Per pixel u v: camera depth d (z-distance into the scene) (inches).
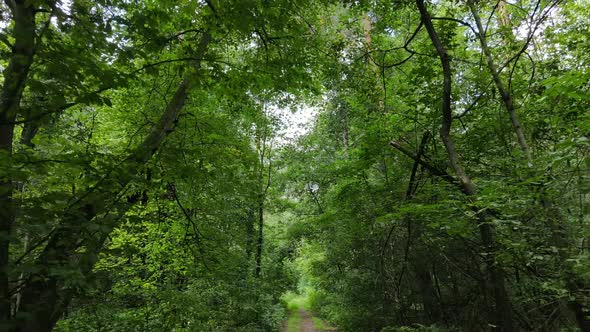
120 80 139.9
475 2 209.3
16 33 114.3
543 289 186.5
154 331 297.9
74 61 126.5
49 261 108.2
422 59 259.4
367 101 319.3
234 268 441.1
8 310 117.1
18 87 121.6
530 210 165.6
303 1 236.5
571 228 166.6
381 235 378.6
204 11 196.9
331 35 360.8
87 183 143.0
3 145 132.8
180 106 232.7
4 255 120.3
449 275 356.5
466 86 276.7
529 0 235.1
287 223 653.3
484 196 158.4
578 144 130.6
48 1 126.2
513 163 203.8
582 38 227.8
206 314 366.0
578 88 152.0
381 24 307.9
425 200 268.7
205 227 349.1
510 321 192.4
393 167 349.4
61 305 139.2
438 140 285.6
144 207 277.3
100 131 355.6
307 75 278.2
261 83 237.1
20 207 120.3
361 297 454.6
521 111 227.5
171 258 343.0
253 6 175.8
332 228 482.6
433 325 302.8
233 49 358.0
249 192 350.9
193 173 193.6
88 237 130.3
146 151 169.6
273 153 673.0
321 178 574.2
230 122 407.2
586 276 148.7
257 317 524.4
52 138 186.1
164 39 170.4
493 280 202.4
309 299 1077.1
